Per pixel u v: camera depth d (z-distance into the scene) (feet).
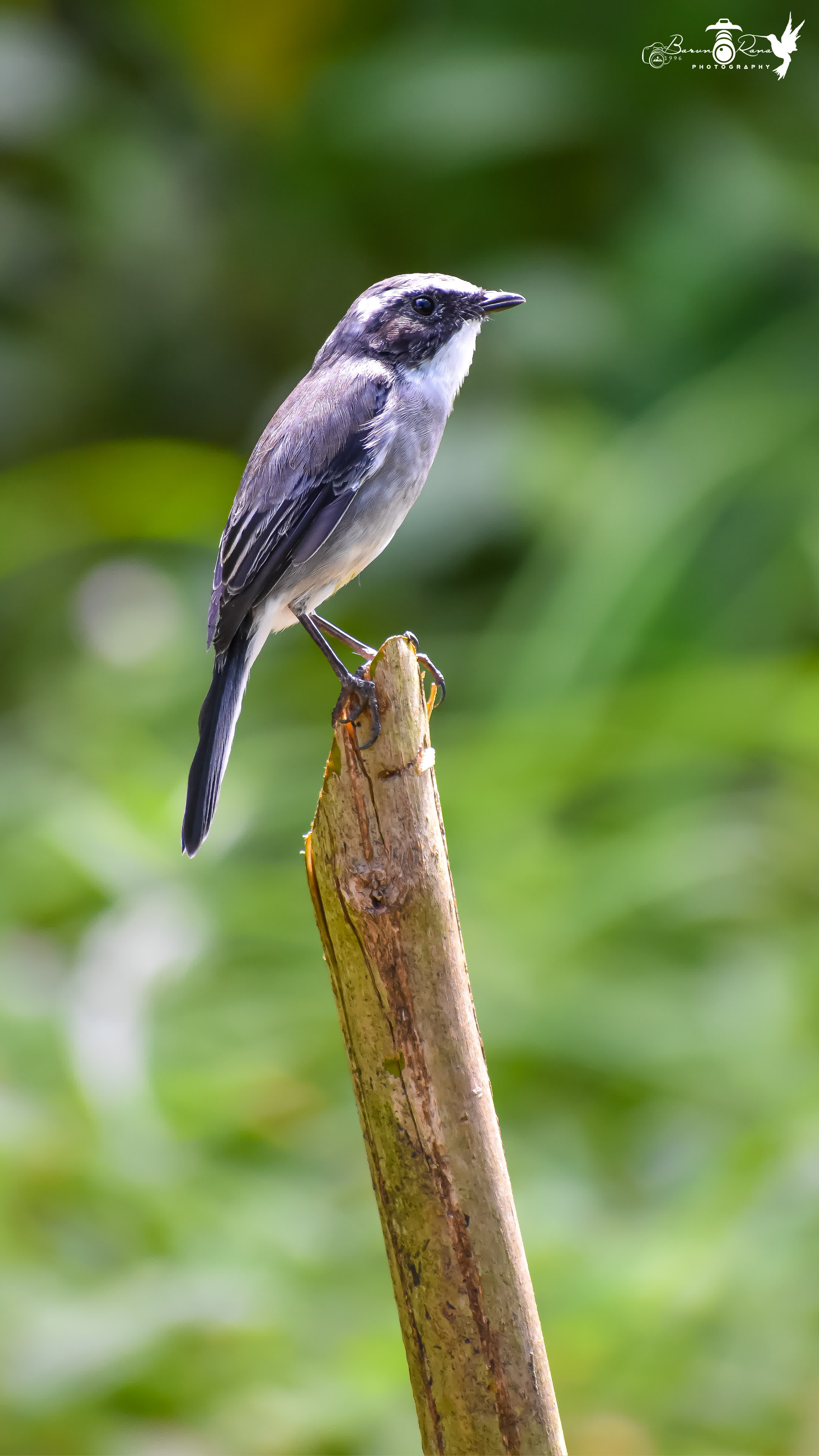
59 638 47.85
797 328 46.26
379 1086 14.03
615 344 47.67
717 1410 22.91
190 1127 29.01
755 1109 28.91
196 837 21.95
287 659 45.60
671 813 36.83
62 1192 26.76
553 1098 30.45
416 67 51.39
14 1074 29.66
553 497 43.88
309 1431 22.52
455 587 46.55
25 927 35.50
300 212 54.29
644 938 33.91
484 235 53.31
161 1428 22.80
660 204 49.01
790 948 33.12
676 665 40.70
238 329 54.85
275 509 23.12
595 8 51.49
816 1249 24.58
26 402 54.34
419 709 14.24
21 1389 22.90
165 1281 24.75
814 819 36.91
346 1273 25.79
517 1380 13.82
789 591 41.22
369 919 13.97
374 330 24.47
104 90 56.54
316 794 38.40
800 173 48.01
